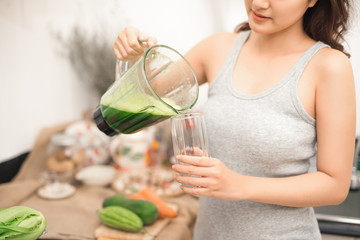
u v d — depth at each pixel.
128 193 1.53
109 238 1.18
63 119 2.02
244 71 0.95
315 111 0.85
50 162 1.60
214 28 2.02
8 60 1.73
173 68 0.81
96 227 1.25
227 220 0.94
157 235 1.19
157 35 2.06
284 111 0.85
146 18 2.03
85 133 1.80
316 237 0.93
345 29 0.91
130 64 0.91
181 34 2.05
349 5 0.87
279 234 0.90
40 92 1.89
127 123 0.82
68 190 1.56
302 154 0.87
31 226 0.79
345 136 0.79
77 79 2.01
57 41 1.91
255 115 0.87
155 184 1.60
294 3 0.76
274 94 0.86
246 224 0.92
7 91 1.74
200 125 0.77
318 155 0.84
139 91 0.73
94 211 1.37
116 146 1.81
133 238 1.17
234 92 0.92
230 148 0.90
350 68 0.81
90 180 1.60
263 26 0.81
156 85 0.80
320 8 0.88
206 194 0.73
